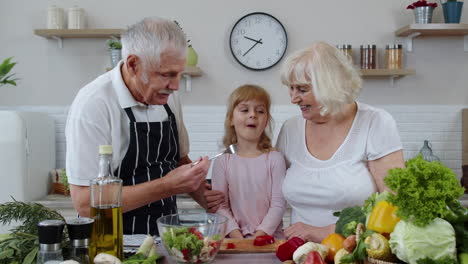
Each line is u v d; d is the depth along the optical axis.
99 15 3.90
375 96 3.91
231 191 2.26
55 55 3.93
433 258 1.13
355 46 3.88
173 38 1.70
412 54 3.89
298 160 2.03
